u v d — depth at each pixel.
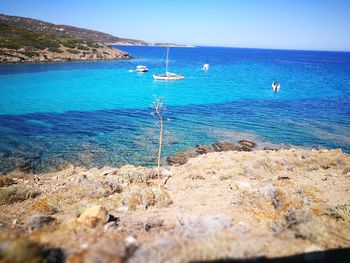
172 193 12.46
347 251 6.59
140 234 7.21
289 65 140.38
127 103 42.97
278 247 6.36
